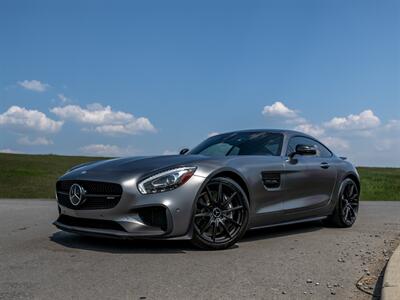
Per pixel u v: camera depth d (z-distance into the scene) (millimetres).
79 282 3801
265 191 5590
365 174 30359
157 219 4781
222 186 5109
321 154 6906
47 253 4812
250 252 4992
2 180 21703
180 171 4840
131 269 4199
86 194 4922
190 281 3861
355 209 7207
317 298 3533
